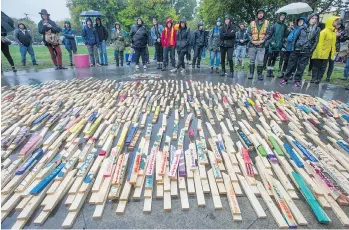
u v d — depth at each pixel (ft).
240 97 18.21
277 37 25.00
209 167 8.72
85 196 7.17
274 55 26.32
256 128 12.56
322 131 12.40
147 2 144.97
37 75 27.20
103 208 6.69
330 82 24.79
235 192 7.35
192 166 8.32
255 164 9.02
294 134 11.60
